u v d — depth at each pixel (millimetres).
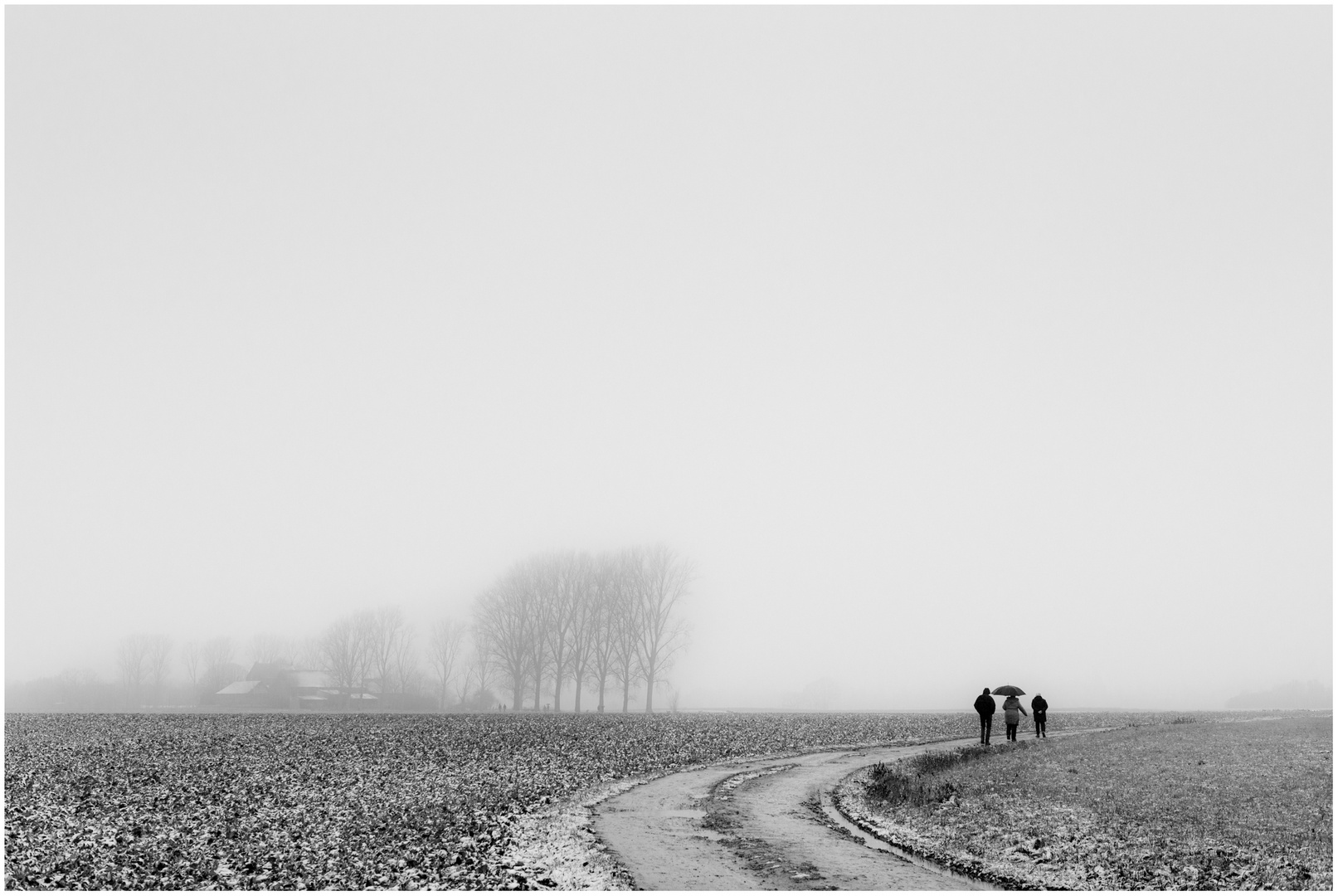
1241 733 51125
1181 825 24719
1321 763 36125
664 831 25094
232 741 52094
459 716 85188
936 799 30438
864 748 51594
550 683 122250
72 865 20922
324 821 26078
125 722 71250
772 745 52812
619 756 45562
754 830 25406
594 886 18906
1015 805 28750
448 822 25875
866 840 24156
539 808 28859
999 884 19391
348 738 54281
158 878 19734
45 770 38219
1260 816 25750
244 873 20141
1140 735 51656
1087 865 20719
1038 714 54594
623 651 111812
